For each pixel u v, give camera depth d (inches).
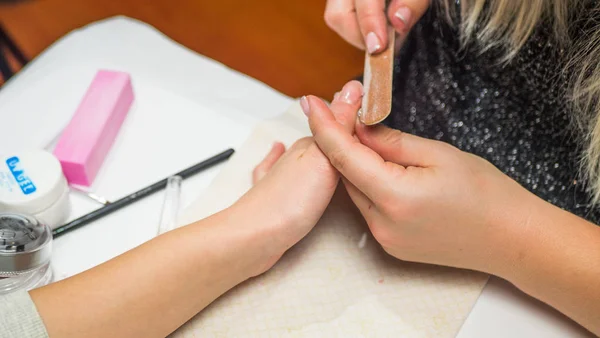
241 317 25.6
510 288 26.8
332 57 37.5
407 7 28.3
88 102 29.2
